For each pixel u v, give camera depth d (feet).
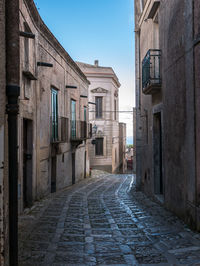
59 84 43.68
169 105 24.54
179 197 21.61
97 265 12.03
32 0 27.84
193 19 18.56
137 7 43.60
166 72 25.55
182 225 19.26
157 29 32.12
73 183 54.70
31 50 28.71
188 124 19.48
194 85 18.38
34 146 30.40
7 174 9.94
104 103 90.68
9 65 10.12
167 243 15.06
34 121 30.53
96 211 25.00
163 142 26.71
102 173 82.12
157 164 31.83
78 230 18.07
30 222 20.20
